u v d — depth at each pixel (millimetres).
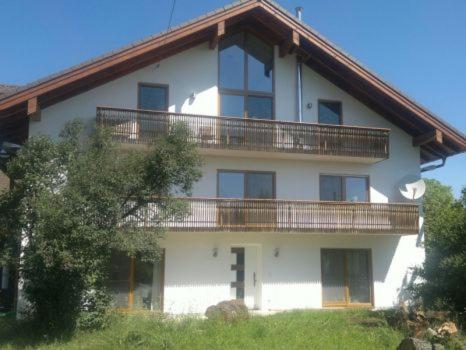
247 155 19844
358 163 21281
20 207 12383
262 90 20672
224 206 18578
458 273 14648
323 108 21328
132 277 18312
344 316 15664
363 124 21500
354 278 20719
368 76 20094
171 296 18578
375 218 20078
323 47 19859
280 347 11266
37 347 11797
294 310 17516
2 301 19516
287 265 19969
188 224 18188
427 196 35312
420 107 20406
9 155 19016
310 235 20375
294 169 20578
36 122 17844
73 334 12547
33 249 11977
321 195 20797
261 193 20172
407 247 21219
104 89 18750
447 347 11805
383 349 11672
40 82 16484
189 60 19875
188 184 13508
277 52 21062
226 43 20625
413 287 16234
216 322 12922
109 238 12273
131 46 17500
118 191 12719
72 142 13289
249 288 19703
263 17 20031
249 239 19688
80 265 11742
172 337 11602
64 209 11695
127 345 11320
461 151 21359
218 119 18875
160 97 19453
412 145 21906
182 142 13344
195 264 18984
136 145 17922
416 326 13219
